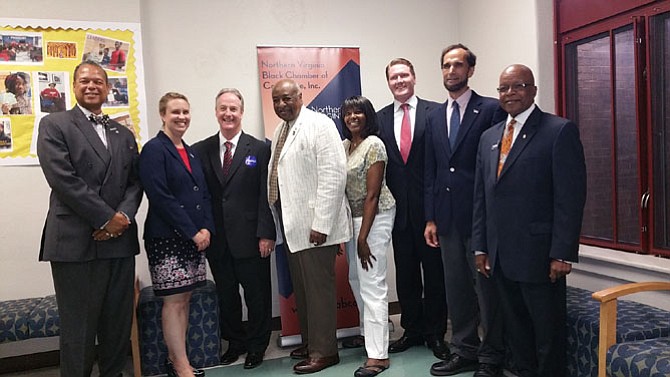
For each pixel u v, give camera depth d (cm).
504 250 240
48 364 333
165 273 268
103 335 259
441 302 321
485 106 282
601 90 318
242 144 313
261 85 373
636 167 296
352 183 299
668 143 280
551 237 230
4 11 323
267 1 384
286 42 388
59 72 333
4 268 330
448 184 285
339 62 386
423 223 314
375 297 296
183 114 279
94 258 243
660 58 282
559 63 342
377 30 410
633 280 276
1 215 329
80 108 250
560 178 225
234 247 305
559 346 239
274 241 312
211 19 372
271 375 299
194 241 270
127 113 346
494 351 273
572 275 320
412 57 419
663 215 284
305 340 324
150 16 359
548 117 237
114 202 249
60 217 239
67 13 333
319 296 294
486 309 270
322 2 396
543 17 341
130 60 346
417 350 327
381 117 326
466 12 418
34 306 297
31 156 332
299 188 288
